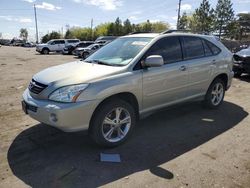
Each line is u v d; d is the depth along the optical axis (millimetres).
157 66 4660
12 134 5031
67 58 25484
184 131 5293
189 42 5797
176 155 4320
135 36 5566
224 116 6211
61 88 4090
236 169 3928
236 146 4672
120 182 3578
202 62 5914
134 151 4438
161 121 5816
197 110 6590
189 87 5727
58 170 3842
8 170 3832
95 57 5398
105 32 93250
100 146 4473
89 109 4105
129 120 4691
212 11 55344
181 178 3680
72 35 109438
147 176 3719
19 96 7977
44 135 4984
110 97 4391
